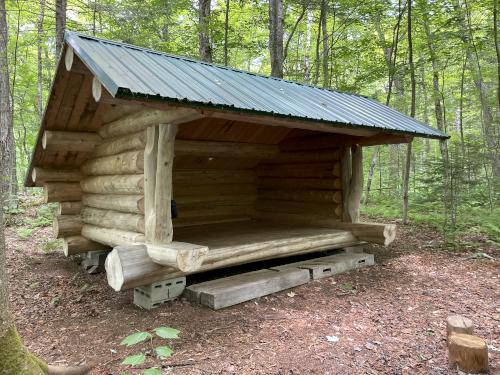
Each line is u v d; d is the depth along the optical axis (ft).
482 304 14.46
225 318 13.09
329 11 39.01
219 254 15.55
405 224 30.91
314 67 51.52
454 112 56.44
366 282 17.44
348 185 22.75
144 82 11.62
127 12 33.78
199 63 17.88
